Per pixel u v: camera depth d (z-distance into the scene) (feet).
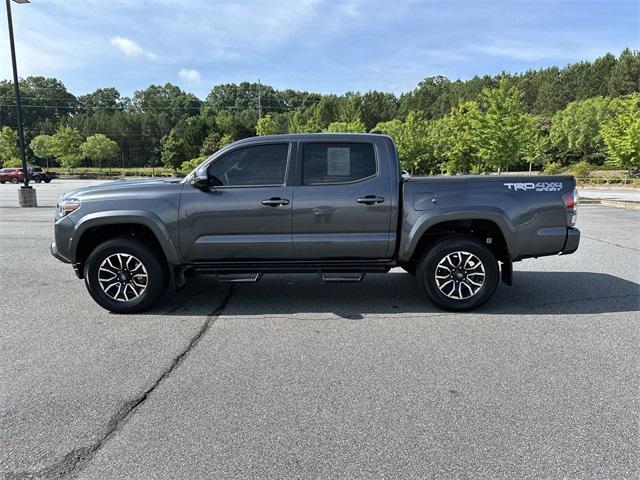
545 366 12.14
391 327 15.20
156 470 8.05
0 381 11.44
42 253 28.78
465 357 12.72
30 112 351.46
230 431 9.22
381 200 16.29
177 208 16.29
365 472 7.95
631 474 7.89
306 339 14.15
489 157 91.91
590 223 41.29
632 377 11.49
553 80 310.65
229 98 447.01
